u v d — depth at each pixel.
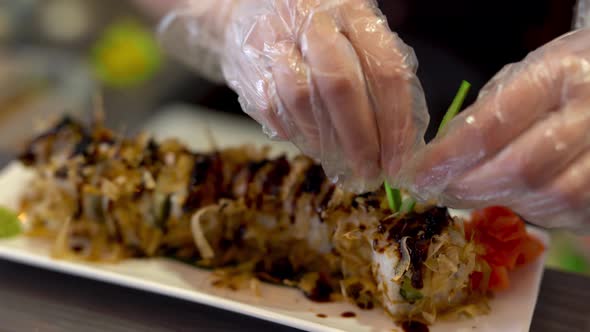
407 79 0.49
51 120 0.66
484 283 0.54
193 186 0.58
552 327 0.54
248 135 0.78
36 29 0.90
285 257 0.59
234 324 0.54
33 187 0.63
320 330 0.52
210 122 0.80
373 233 0.53
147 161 0.60
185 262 0.59
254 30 0.52
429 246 0.52
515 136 0.48
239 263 0.59
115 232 0.60
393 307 0.53
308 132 0.50
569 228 0.48
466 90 0.51
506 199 0.48
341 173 0.51
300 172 0.57
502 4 0.72
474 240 0.54
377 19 0.50
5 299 0.57
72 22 0.91
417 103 0.50
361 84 0.49
